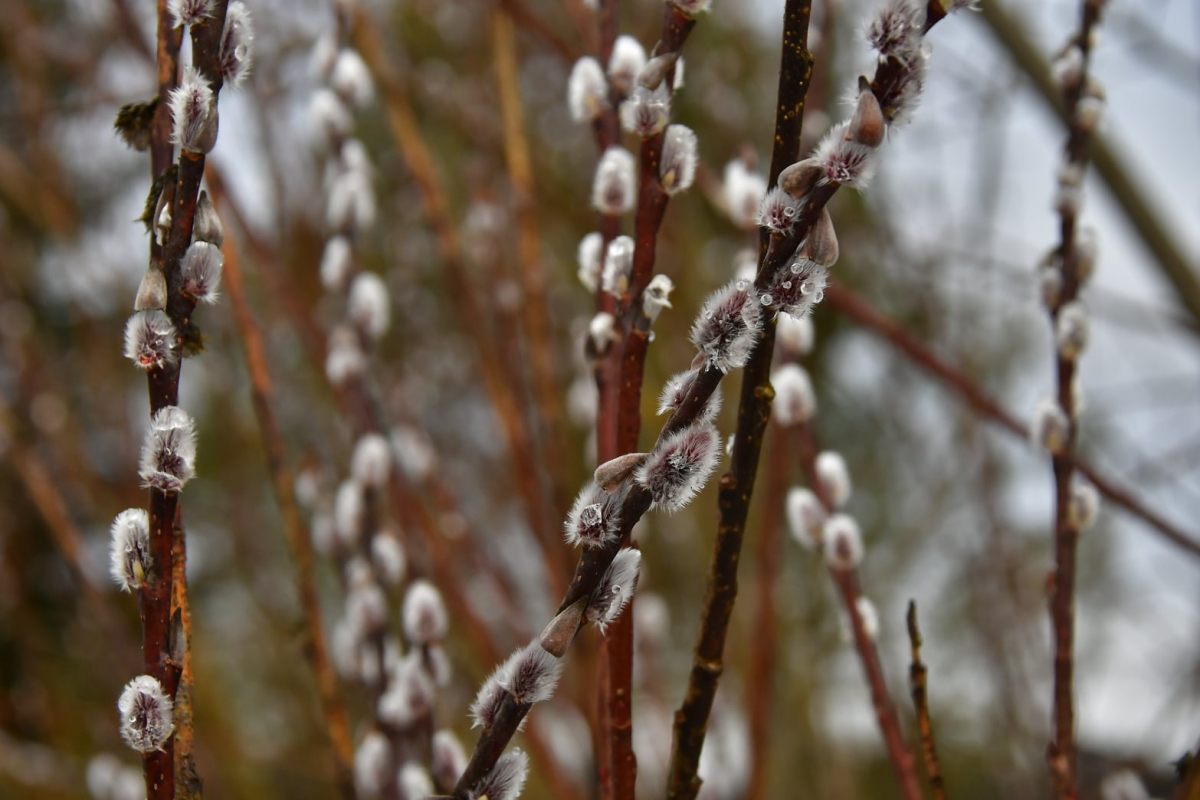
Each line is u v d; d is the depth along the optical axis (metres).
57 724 1.59
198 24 0.57
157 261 0.57
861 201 1.72
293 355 1.58
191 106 0.56
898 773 0.69
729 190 0.69
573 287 1.67
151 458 0.56
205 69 0.57
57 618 1.81
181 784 0.58
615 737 0.60
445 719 1.21
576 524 0.55
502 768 0.56
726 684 1.19
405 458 1.03
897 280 1.79
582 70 0.66
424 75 1.65
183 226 0.57
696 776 0.60
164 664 0.57
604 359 0.65
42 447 1.50
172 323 0.56
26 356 1.56
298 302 1.00
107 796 0.89
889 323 1.04
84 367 1.66
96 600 1.17
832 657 1.83
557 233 1.73
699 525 1.56
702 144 1.73
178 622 0.58
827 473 0.71
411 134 1.05
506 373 1.00
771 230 0.54
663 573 1.64
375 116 1.82
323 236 1.38
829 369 1.96
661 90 0.60
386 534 0.75
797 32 0.55
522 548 1.56
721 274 1.63
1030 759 1.26
